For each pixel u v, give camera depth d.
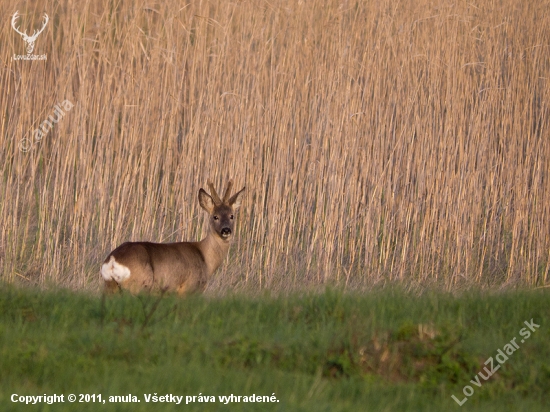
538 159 49.97
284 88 49.34
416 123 49.28
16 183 46.09
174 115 47.62
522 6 55.25
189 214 46.56
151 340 24.77
